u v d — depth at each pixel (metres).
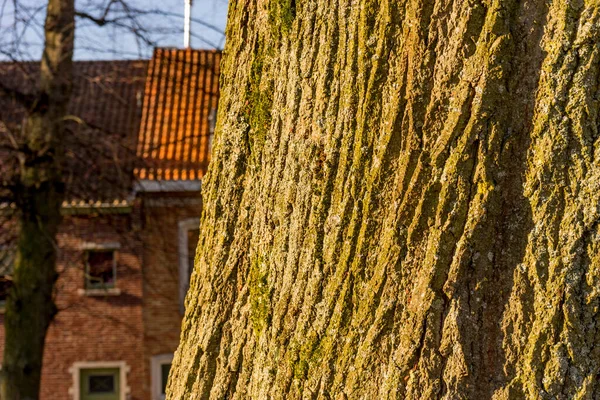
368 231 1.82
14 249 10.20
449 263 1.72
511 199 1.71
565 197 1.67
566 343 1.66
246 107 2.15
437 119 1.76
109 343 16.67
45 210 9.81
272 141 2.04
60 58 9.66
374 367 1.78
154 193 15.02
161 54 10.12
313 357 1.87
